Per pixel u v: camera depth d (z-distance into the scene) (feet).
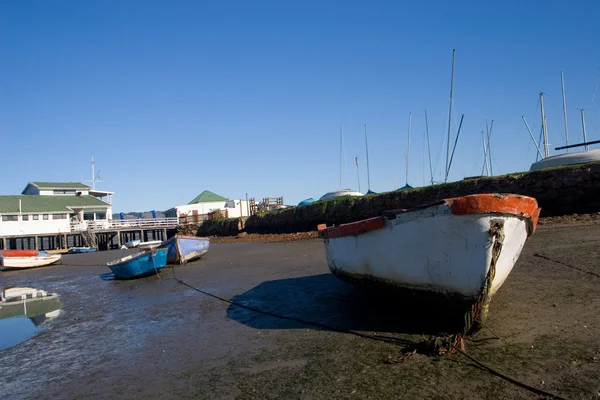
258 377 15.34
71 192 173.27
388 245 19.54
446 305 17.89
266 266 46.26
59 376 18.02
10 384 17.61
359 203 80.33
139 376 16.92
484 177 60.13
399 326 19.24
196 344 20.40
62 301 39.22
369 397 12.70
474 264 16.02
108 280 51.24
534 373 13.00
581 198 48.14
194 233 159.22
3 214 136.56
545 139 90.79
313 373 15.07
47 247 163.94
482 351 15.12
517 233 17.13
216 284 38.09
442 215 16.51
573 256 28.84
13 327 29.73
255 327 22.24
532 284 23.67
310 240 74.54
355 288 28.94
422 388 12.85
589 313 17.97
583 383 12.08
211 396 14.19
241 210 162.91
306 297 28.02
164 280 44.75
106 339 23.32
